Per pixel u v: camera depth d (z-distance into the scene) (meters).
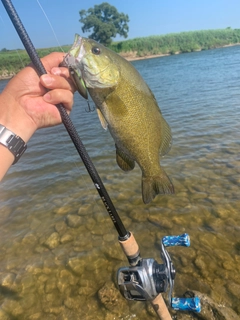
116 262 0.69
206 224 0.77
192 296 0.57
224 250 0.68
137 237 0.76
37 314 0.59
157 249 0.71
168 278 0.38
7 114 0.26
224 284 0.59
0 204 1.01
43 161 1.38
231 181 0.96
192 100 2.27
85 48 0.34
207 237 0.72
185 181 0.99
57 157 1.42
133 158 0.39
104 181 1.07
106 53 0.36
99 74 0.35
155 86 3.25
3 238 0.82
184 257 0.67
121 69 0.37
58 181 1.14
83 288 0.63
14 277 0.68
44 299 0.62
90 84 0.35
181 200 0.89
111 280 0.64
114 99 0.36
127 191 0.98
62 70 0.30
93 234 0.80
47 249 0.76
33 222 0.88
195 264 0.65
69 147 1.57
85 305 0.60
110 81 0.36
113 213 0.37
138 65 6.64
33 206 0.97
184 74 3.99
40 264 0.71
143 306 0.58
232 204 0.84
